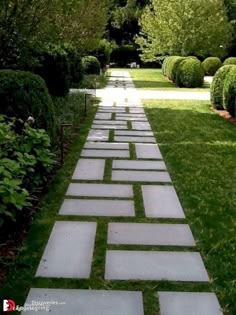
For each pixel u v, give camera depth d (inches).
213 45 915.4
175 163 203.9
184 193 160.9
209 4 869.8
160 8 891.4
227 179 179.3
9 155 138.1
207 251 113.7
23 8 285.0
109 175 183.3
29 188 143.7
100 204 147.8
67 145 238.5
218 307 88.4
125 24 1396.4
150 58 967.0
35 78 196.9
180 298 91.3
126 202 150.5
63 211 140.3
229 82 346.9
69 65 391.5
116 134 274.7
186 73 632.4
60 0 298.8
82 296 91.4
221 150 233.0
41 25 298.4
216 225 131.3
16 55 309.7
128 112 373.1
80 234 122.6
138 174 185.5
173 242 118.6
